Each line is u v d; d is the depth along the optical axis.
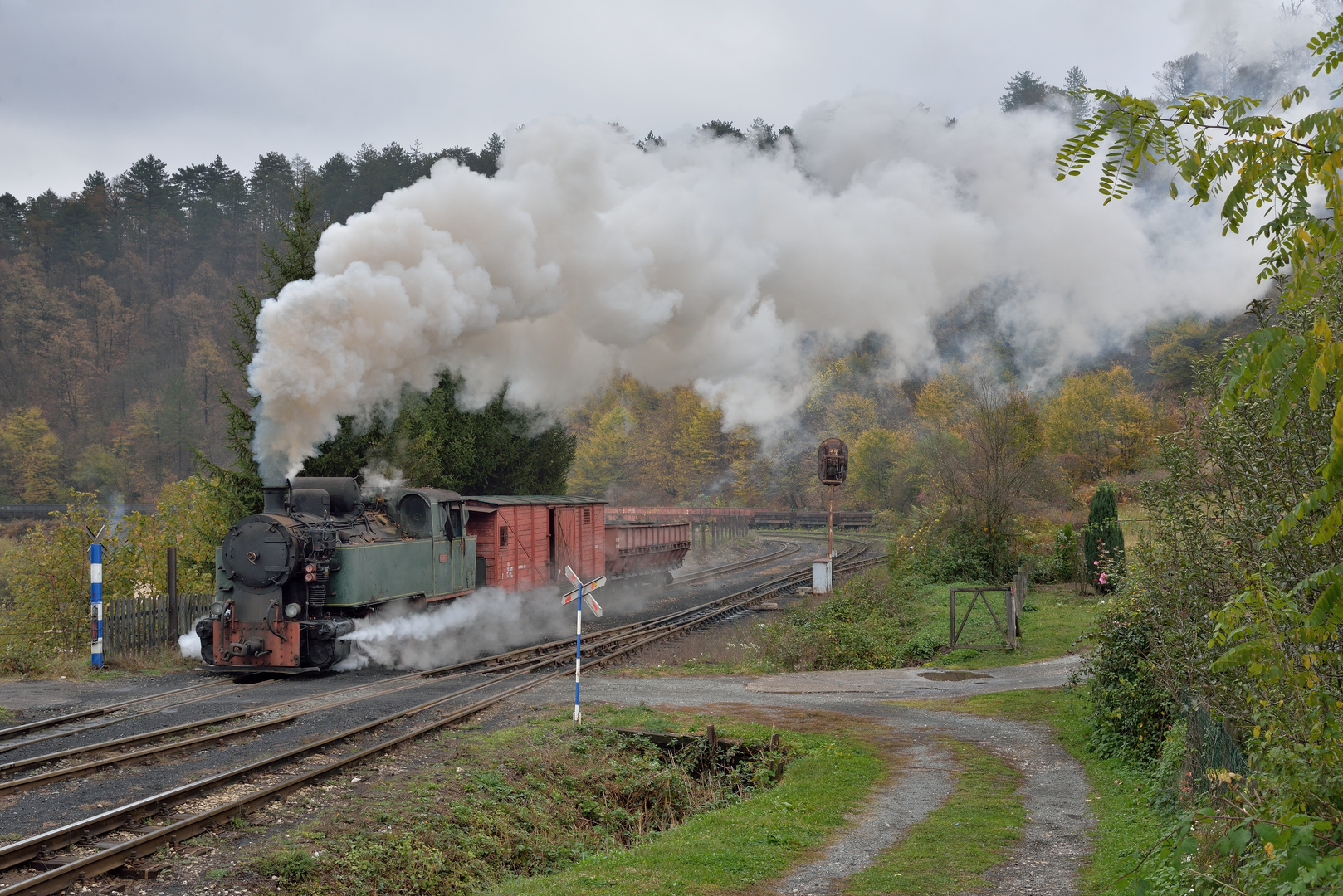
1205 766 8.43
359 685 17.16
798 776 11.84
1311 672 5.52
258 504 24.58
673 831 10.23
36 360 101.88
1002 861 8.44
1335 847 5.12
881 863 8.50
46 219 117.88
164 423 93.19
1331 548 7.20
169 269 123.31
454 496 22.62
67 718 13.80
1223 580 9.17
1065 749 12.82
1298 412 7.45
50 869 7.98
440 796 10.59
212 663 18.45
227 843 8.81
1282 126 4.05
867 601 26.06
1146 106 4.12
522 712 15.04
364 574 18.95
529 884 8.46
